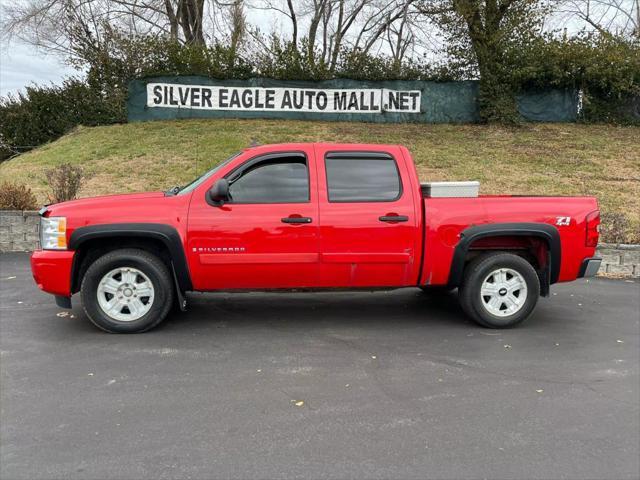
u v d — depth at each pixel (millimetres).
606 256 8406
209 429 3441
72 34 20203
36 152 16641
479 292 5535
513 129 16688
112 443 3260
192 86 17297
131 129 16797
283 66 17312
